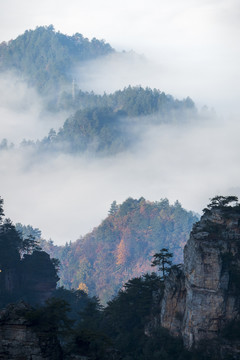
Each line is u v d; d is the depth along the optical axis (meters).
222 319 145.00
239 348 138.75
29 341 91.88
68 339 104.94
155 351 148.88
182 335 150.50
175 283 158.12
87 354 99.25
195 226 159.88
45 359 91.44
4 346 91.56
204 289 145.88
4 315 93.62
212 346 141.75
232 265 148.25
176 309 155.75
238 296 146.62
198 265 146.88
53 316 97.44
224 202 165.50
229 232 154.25
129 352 158.38
